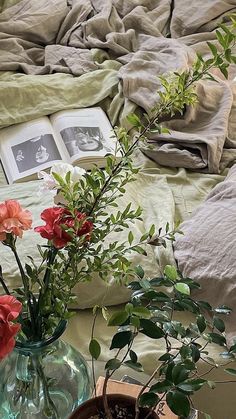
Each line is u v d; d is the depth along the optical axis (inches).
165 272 30.6
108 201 31.2
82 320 46.2
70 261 30.8
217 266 44.8
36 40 82.4
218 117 64.9
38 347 31.9
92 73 73.0
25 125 67.0
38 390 33.5
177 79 32.6
